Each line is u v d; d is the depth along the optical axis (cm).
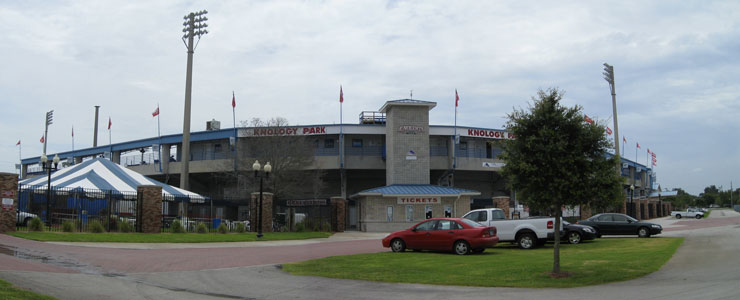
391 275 1486
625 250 2127
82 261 1605
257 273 1524
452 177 5794
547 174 1440
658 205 8300
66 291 1105
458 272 1534
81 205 3238
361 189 6103
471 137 5912
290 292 1234
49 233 2403
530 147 1449
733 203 16462
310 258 1980
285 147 5069
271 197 3731
